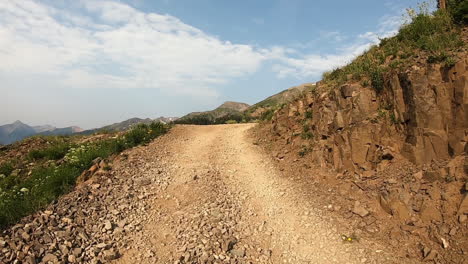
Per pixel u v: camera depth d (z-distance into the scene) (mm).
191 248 6492
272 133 15523
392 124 8797
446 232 6008
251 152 14312
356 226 7289
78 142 15672
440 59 7977
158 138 15578
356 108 9680
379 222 7145
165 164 11820
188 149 14500
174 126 19516
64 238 6266
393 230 6754
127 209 8109
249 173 11633
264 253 6727
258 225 7875
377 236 6797
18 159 13430
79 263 5719
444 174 6879
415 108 7984
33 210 7246
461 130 7074
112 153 12219
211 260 6102
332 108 10922
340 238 7020
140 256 6262
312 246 6930
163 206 8570
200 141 16453
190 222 7609
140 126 17281
